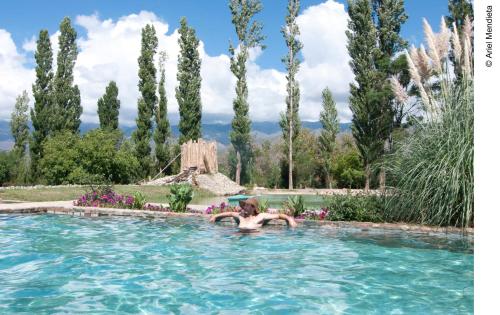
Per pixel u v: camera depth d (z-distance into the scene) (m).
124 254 7.54
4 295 5.21
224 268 6.52
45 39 36.91
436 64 10.35
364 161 32.06
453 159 8.72
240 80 38.22
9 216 12.39
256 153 43.38
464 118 8.98
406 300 4.96
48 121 36.06
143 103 37.34
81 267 6.61
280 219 10.54
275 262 6.89
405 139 10.13
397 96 10.88
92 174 29.45
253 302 4.94
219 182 28.56
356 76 32.06
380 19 32.31
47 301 4.98
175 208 12.52
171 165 37.31
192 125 37.62
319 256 7.29
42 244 8.43
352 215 10.37
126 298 5.11
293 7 38.31
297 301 4.96
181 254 7.51
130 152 36.47
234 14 38.19
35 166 35.12
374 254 7.38
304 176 39.78
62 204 14.52
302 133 46.25
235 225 10.66
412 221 9.73
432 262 6.77
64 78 37.59
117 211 12.51
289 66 38.69
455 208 8.79
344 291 5.33
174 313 4.59
